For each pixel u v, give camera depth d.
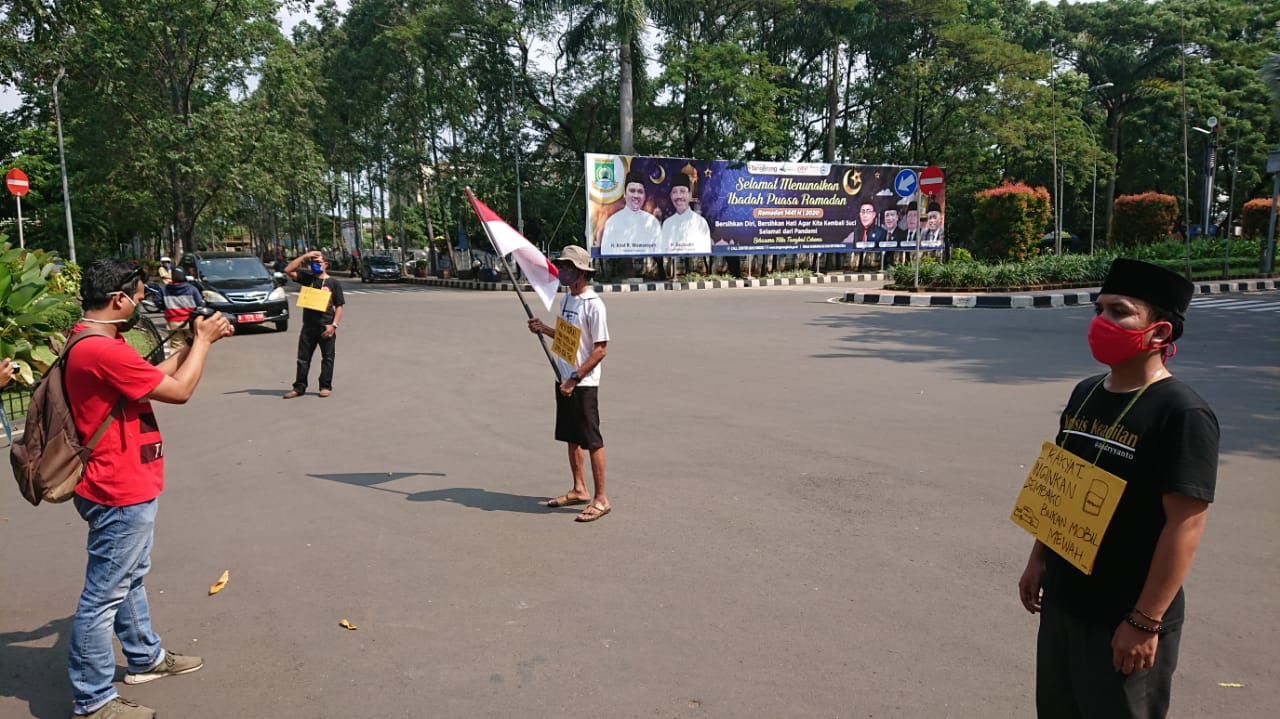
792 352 12.51
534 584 4.34
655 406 8.80
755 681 3.36
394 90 38.66
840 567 4.50
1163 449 1.99
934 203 37.31
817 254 36.06
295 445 7.38
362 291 32.31
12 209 31.69
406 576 4.46
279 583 4.39
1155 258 27.17
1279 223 34.28
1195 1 44.62
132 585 3.32
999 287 22.33
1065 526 2.18
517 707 3.19
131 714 3.13
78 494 3.10
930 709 3.14
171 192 29.75
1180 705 3.16
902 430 7.53
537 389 9.97
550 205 34.69
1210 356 11.36
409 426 8.09
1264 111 42.41
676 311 19.75
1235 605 3.97
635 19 28.62
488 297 26.69
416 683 3.38
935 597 4.12
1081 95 43.88
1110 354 2.09
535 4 30.98
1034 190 25.83
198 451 7.19
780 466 6.46
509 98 35.28
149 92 27.36
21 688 3.41
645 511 5.47
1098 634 2.10
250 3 26.41
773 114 32.31
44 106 27.91
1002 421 7.81
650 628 3.83
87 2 15.54
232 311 16.50
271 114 27.83
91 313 3.16
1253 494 5.54
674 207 30.92
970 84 37.03
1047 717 2.30
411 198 50.19
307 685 3.38
